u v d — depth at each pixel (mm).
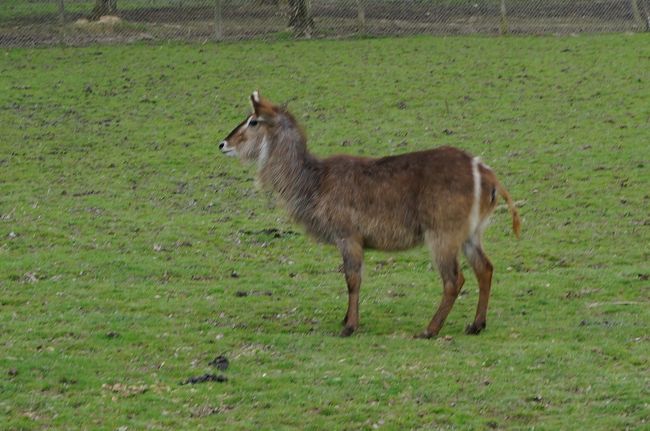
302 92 48688
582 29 61000
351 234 22781
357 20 62906
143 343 21828
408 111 45781
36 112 45938
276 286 26562
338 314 24422
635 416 18266
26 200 34562
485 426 17922
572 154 39312
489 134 42250
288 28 61250
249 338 22297
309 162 23297
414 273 28016
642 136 41344
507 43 57562
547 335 22672
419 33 61094
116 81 50781
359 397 18984
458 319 24047
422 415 18297
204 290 26062
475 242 22844
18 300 24766
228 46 57938
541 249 29812
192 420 18000
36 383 19391
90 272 27328
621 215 32906
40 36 60094
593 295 25750
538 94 47844
